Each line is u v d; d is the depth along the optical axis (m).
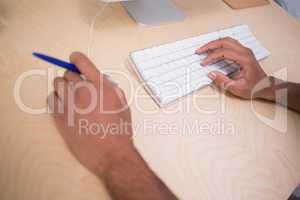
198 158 0.40
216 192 0.37
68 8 0.58
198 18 0.67
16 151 0.35
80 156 0.35
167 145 0.40
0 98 0.39
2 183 0.32
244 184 0.38
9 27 0.50
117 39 0.54
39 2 0.57
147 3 0.65
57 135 0.37
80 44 0.51
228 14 0.72
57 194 0.32
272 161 0.42
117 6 0.61
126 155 0.35
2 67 0.43
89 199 0.32
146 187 0.33
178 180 0.37
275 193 0.39
